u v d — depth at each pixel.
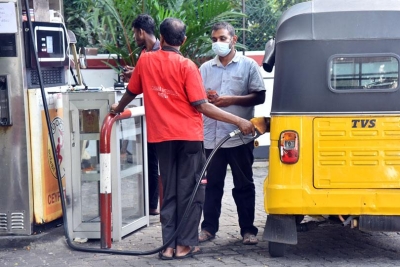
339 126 6.13
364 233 7.61
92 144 7.18
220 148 7.07
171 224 6.61
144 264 6.49
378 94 6.10
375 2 6.31
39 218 7.26
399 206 6.10
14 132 7.11
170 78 6.37
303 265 6.39
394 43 6.12
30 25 7.04
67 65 8.12
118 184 7.14
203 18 10.46
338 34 6.16
